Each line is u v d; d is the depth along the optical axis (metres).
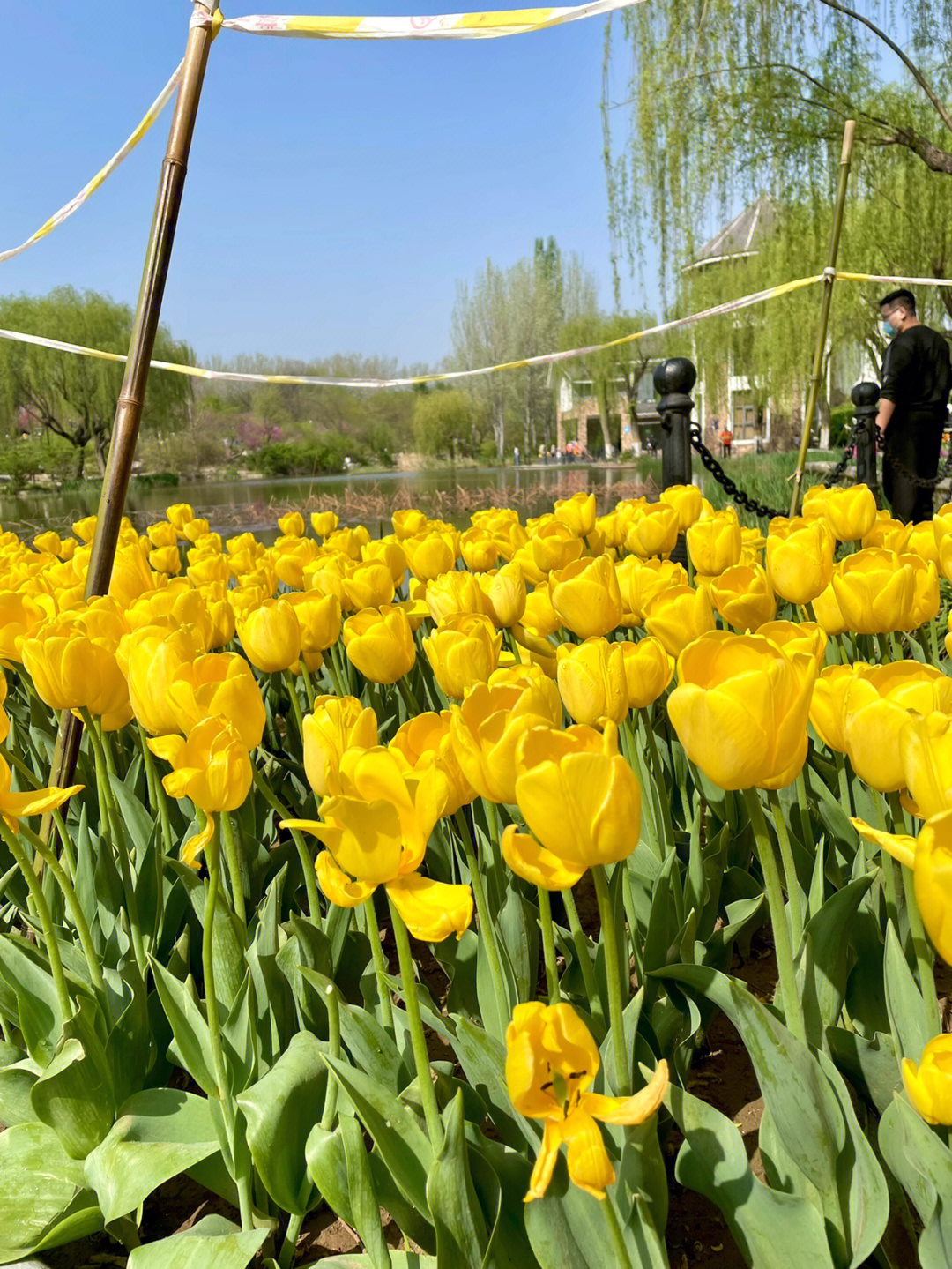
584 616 1.73
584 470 25.84
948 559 1.97
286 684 2.26
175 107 2.20
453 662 1.45
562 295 55.38
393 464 54.81
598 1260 1.11
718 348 17.05
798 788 1.98
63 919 2.05
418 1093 1.34
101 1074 1.58
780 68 11.24
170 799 2.38
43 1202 1.52
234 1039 1.56
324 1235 1.55
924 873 0.75
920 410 6.24
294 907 2.19
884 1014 1.54
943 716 0.86
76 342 43.16
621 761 0.82
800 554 1.78
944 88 12.33
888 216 12.06
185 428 47.03
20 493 39.97
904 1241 1.24
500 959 1.38
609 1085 1.20
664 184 11.38
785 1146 1.14
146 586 2.51
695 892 1.80
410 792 0.94
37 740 2.76
